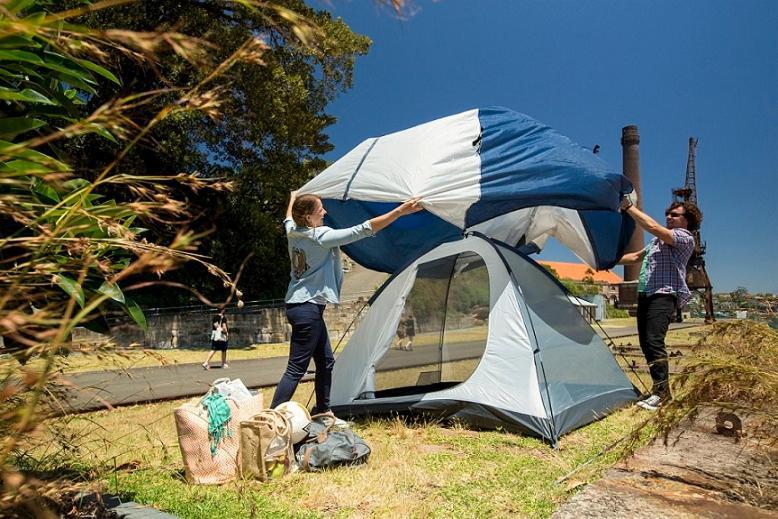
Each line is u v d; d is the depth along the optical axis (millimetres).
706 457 3430
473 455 3701
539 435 4133
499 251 5160
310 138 22188
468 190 4438
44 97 1577
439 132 5047
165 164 18391
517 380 4484
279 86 19469
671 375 2953
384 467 3443
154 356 1570
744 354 2932
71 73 1546
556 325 5035
